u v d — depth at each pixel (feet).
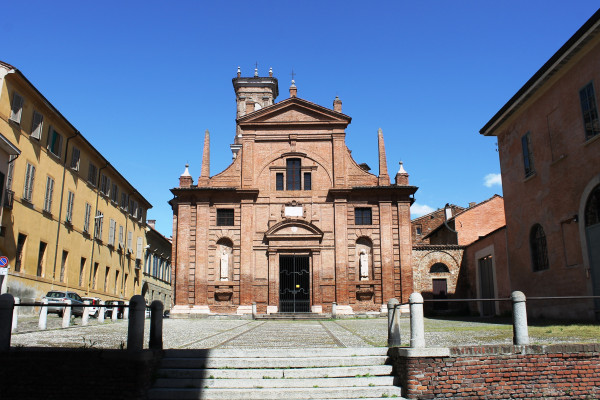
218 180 122.72
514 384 36.94
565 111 76.13
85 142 126.21
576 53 71.46
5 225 92.43
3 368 36.27
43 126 107.55
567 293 75.51
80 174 126.82
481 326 71.10
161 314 41.96
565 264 76.18
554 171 79.05
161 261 208.74
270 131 124.88
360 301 115.65
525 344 38.11
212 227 119.34
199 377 38.63
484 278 117.60
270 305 114.52
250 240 117.91
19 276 96.63
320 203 120.78
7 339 37.19
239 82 228.22
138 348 36.60
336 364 40.68
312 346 50.47
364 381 38.04
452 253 132.57
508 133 95.40
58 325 74.69
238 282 116.16
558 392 37.01
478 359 37.04
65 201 118.01
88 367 35.91
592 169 69.41
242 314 112.98
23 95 99.14
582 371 37.50
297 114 125.59
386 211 119.44
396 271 116.98
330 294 115.44
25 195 100.01
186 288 115.24
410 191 120.47
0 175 81.71
